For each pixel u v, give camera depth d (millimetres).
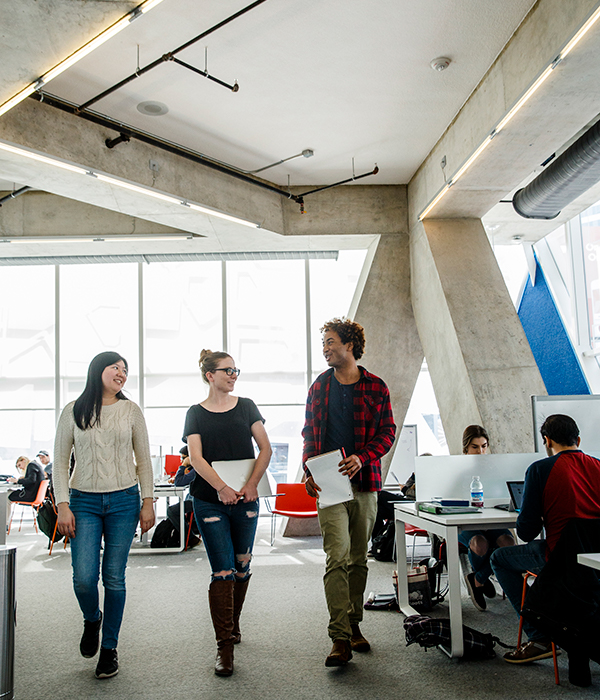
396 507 3938
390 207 7832
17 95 4266
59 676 2938
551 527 2781
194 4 4285
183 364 9688
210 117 5945
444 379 6793
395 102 5750
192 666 3033
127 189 6145
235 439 3139
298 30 4617
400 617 3795
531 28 4422
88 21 3467
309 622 3822
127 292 9828
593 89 4516
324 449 3252
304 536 7750
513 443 5961
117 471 2947
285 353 9719
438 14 4484
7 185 7773
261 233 7656
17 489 6504
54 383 9742
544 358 9359
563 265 8969
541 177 6098
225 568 2980
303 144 6578
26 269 9938
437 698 2568
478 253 6961
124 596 2979
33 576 5559
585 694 2590
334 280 9773
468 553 4184
